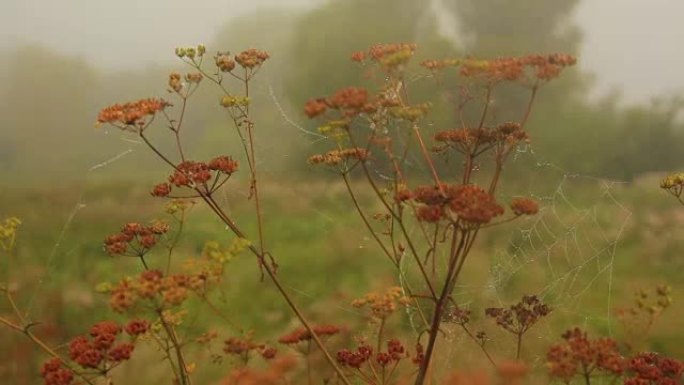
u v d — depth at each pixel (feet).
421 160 15.46
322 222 25.16
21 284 18.49
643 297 8.04
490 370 10.62
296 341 10.08
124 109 8.90
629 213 23.02
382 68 9.22
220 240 22.12
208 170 9.87
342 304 16.75
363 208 22.80
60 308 16.61
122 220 28.68
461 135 9.91
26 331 9.14
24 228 27.12
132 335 9.12
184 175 9.61
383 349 12.57
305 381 10.55
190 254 19.30
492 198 8.17
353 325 14.21
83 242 24.81
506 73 8.53
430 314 14.88
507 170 27.27
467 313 11.79
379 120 8.93
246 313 15.84
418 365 10.57
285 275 19.67
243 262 19.39
